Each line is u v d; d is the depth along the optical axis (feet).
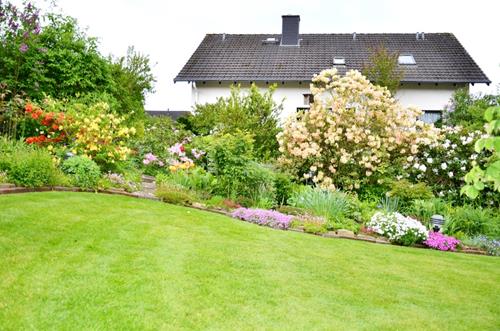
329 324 10.71
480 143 8.54
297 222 23.12
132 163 33.78
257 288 12.60
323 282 13.82
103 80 47.42
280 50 67.51
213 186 28.37
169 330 9.61
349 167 34.09
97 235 15.81
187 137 42.37
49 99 33.76
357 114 33.68
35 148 27.35
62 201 20.61
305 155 33.04
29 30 41.14
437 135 33.94
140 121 48.88
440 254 20.66
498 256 22.61
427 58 62.90
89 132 28.60
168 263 13.76
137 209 21.47
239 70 62.75
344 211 26.27
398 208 28.81
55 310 9.94
